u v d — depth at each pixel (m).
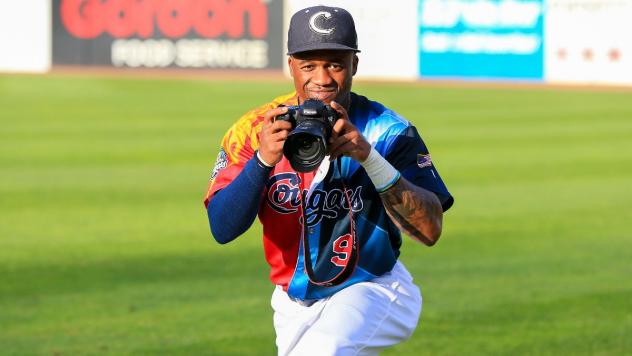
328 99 6.84
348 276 7.06
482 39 50.84
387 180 6.64
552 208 20.28
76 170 24.80
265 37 52.41
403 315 7.26
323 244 7.13
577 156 27.53
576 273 15.14
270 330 12.33
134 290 14.10
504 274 15.08
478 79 50.97
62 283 14.46
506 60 50.72
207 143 29.69
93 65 53.06
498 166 25.66
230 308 13.25
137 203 20.59
